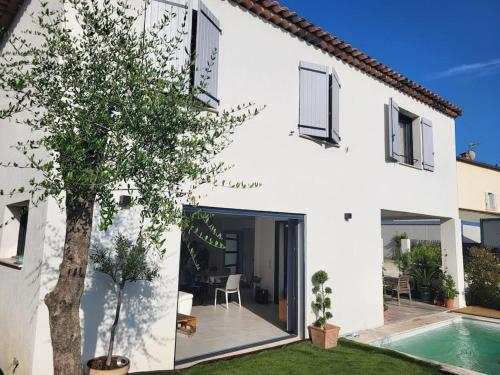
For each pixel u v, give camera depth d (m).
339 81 9.08
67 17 5.14
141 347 5.37
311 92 8.18
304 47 8.35
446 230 12.79
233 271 14.79
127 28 3.66
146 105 3.19
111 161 3.02
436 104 12.10
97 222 5.14
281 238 11.39
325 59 8.80
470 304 12.77
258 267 12.27
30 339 4.71
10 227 6.73
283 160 7.57
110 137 3.10
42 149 5.25
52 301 3.36
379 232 9.52
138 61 3.52
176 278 5.76
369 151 9.59
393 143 9.92
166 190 3.57
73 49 3.40
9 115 3.28
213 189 6.41
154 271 5.04
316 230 7.99
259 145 7.21
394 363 6.28
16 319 5.32
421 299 13.30
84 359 4.88
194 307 10.41
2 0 6.73
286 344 7.09
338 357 6.51
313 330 7.25
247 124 7.07
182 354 6.29
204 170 3.49
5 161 7.07
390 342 8.35
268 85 7.54
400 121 11.50
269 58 7.64
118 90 3.24
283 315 8.89
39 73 3.42
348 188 8.86
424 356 7.83
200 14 6.30
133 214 5.39
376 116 9.99
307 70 8.22
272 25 7.79
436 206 11.80
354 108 9.38
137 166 3.06
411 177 10.90
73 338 3.38
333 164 8.59
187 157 3.44
